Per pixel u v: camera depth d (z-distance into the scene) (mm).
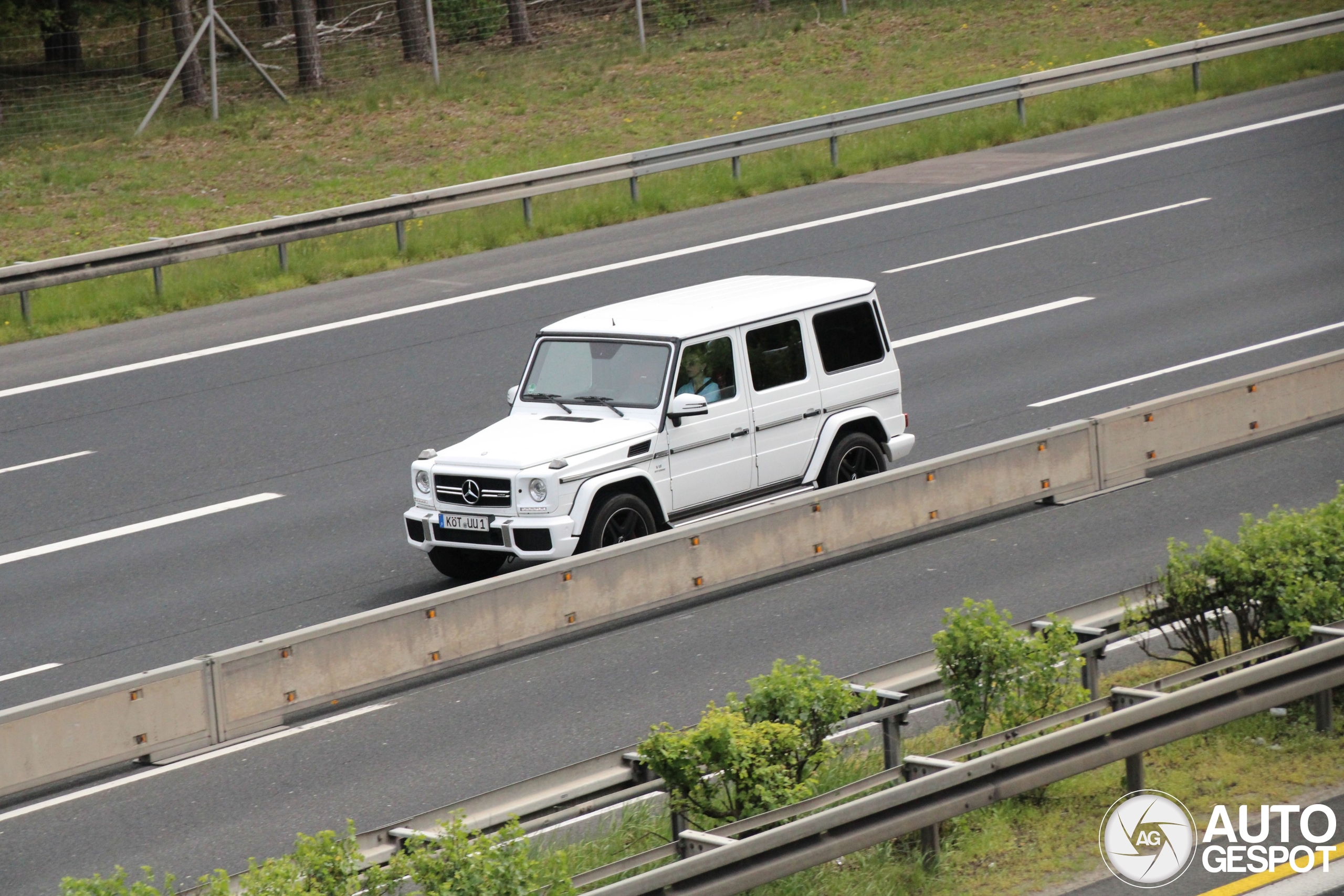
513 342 47375
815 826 16141
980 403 39750
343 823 20891
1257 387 35656
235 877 16422
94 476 38281
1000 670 20062
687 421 29781
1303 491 32281
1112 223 56219
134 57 109812
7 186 75000
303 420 41719
